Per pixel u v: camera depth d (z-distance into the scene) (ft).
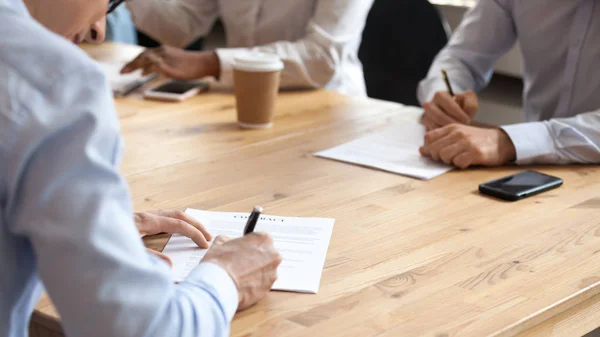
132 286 2.32
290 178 4.81
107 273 2.26
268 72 5.71
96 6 2.73
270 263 3.15
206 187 4.62
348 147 5.42
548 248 3.84
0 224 2.29
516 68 11.76
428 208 4.36
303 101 6.73
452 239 3.92
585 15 6.10
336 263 3.59
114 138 2.33
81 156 2.22
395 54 8.50
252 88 5.72
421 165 5.10
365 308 3.16
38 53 2.28
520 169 5.16
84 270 2.24
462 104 5.88
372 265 3.57
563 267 3.62
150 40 11.07
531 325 3.13
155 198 4.42
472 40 6.98
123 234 2.30
